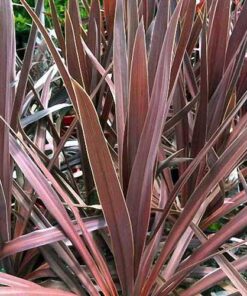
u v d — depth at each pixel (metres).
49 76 1.01
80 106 0.49
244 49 0.79
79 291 0.66
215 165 0.62
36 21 0.64
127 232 0.57
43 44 1.14
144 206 0.59
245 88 0.93
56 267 0.67
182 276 0.64
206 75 0.75
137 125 0.60
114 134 0.87
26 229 0.71
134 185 0.58
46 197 0.61
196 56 1.16
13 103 0.69
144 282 0.65
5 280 0.54
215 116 0.81
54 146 0.88
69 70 0.80
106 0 0.94
